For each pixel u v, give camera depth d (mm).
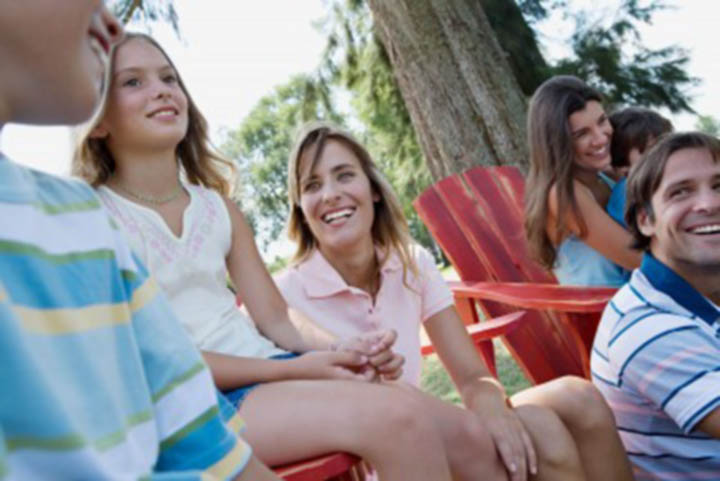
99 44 548
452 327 1726
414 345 1698
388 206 1756
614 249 2180
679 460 1356
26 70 479
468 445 1219
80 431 416
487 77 4461
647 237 1477
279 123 22406
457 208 2668
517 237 2576
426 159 4645
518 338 2361
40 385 406
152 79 1379
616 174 2514
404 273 1724
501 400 1404
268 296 1486
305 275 1738
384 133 7691
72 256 520
